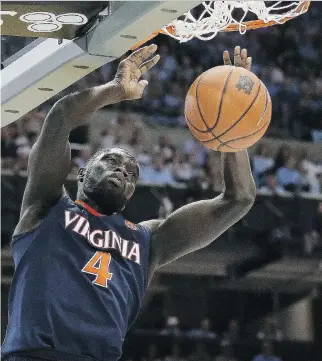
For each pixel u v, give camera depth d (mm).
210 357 13117
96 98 3600
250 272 13570
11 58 4445
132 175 3736
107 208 3730
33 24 3830
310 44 19281
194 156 14844
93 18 3783
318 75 18672
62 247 3557
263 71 18156
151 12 3402
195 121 3730
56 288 3465
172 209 12711
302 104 17625
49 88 4309
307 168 15742
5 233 11711
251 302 14930
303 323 15094
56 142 3557
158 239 3932
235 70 3721
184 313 14586
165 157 14539
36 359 3373
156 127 15844
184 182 13844
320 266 13523
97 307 3506
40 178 3598
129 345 12977
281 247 13297
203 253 13109
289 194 13539
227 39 18453
